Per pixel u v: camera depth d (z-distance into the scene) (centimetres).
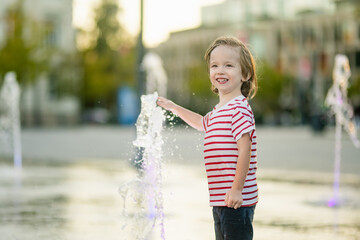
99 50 6938
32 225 671
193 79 7188
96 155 1891
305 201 871
